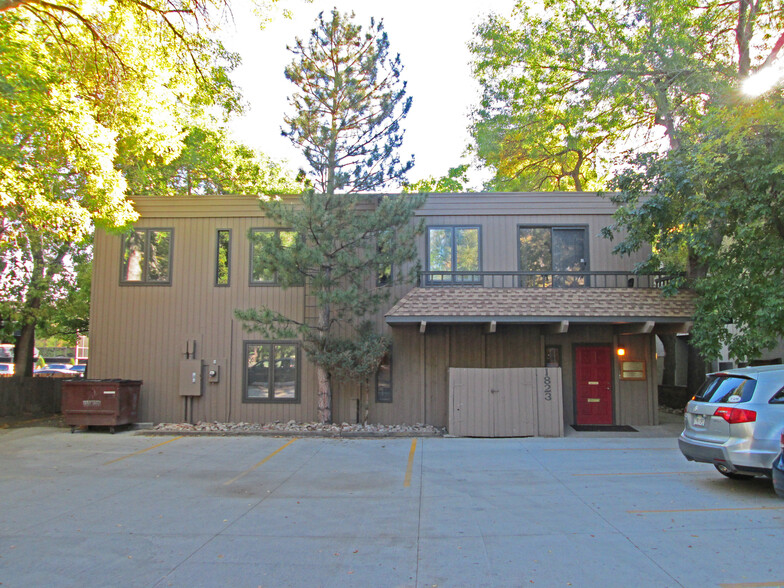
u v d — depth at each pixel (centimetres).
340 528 641
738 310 1216
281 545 584
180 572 511
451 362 1483
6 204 1077
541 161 2569
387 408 1474
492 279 1501
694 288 1388
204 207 1557
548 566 514
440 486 842
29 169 1109
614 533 604
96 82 1250
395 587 474
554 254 1520
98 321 1539
